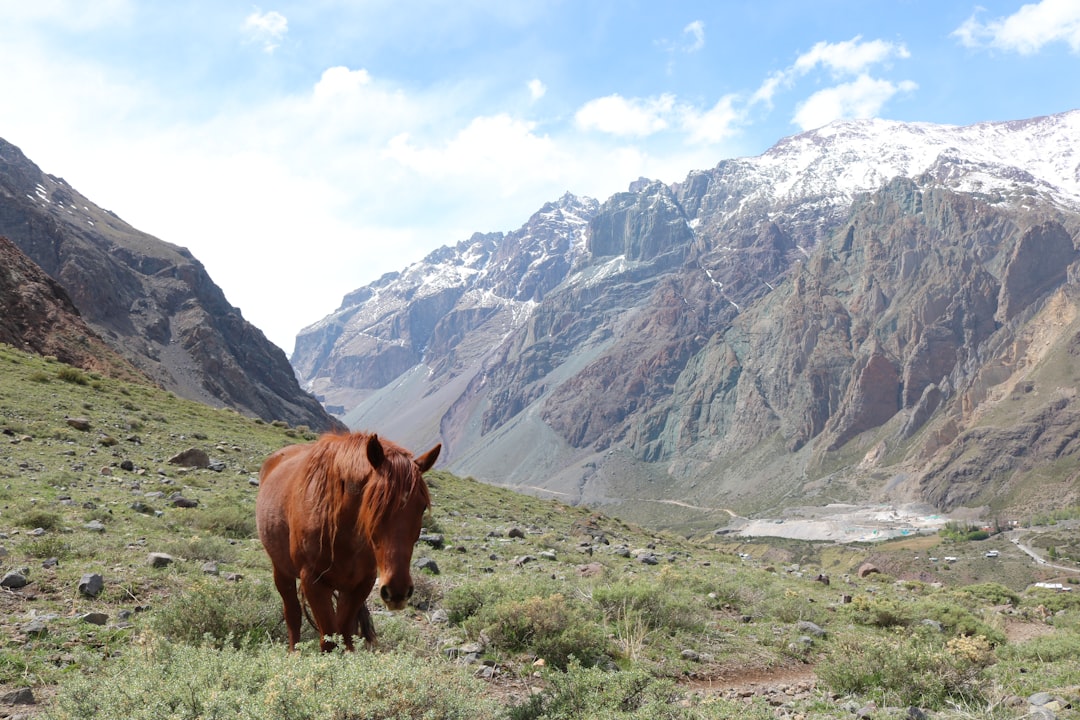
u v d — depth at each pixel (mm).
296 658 5430
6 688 6984
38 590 10117
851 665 10109
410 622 10797
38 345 63938
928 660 9805
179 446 31844
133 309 172125
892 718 8078
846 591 22547
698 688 9922
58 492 17906
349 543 5996
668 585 16234
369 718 4750
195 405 53219
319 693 4801
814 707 8820
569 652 9805
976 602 22953
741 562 28781
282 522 6824
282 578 7000
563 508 43344
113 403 40000
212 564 12680
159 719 4887
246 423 52062
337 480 6031
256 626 8648
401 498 5598
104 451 26281
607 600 12734
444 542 19781
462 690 5375
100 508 16562
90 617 9086
